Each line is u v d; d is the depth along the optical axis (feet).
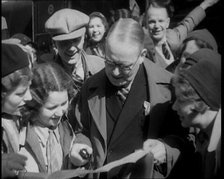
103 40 11.31
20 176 6.78
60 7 12.37
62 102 7.07
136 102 6.75
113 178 6.60
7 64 6.28
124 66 6.35
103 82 7.01
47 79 6.93
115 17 11.19
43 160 7.06
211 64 5.49
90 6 12.45
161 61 9.24
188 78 5.42
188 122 5.62
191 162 6.25
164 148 6.23
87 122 7.25
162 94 6.85
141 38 6.50
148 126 6.71
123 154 6.69
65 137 7.43
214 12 10.36
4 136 6.76
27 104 6.99
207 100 5.34
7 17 13.67
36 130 7.20
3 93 6.36
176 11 12.01
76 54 9.18
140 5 11.56
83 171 6.40
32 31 13.20
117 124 6.72
